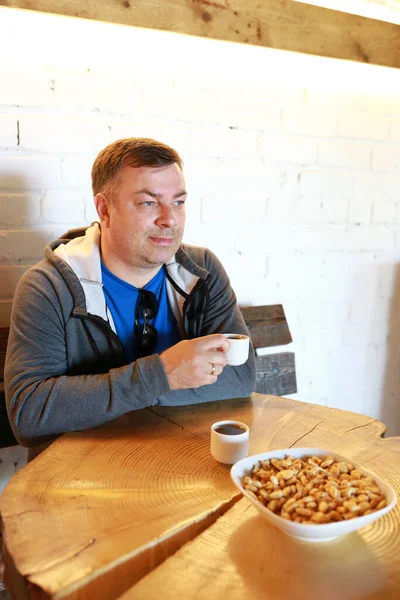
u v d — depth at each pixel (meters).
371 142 2.30
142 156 1.30
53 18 1.65
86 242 1.44
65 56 1.69
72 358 1.38
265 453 0.90
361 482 0.81
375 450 1.10
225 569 0.71
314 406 1.36
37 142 1.69
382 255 2.43
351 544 0.77
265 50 2.01
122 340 1.47
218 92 1.95
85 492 0.90
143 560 0.74
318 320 2.33
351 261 2.36
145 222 1.32
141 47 1.80
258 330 2.06
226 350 1.22
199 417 1.25
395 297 2.51
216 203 2.02
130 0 1.63
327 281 2.32
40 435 1.19
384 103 2.29
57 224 1.76
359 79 2.22
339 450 1.09
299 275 2.25
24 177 1.69
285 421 1.25
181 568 0.71
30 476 0.96
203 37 1.76
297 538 0.78
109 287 1.46
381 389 2.56
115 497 0.89
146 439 1.12
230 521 0.83
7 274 1.71
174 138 1.90
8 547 0.74
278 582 0.69
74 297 1.36
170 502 0.87
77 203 1.78
